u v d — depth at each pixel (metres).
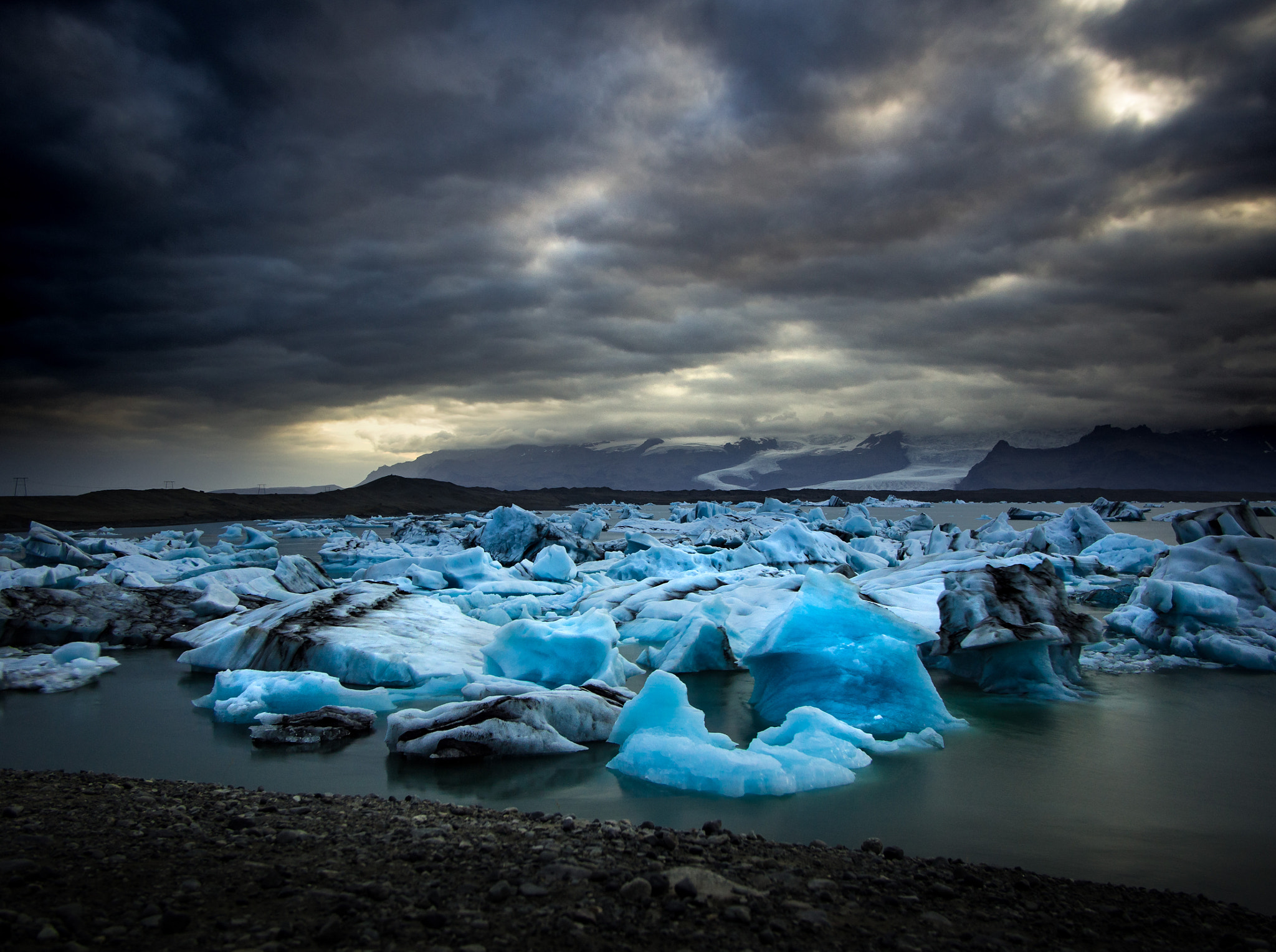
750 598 15.70
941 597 11.31
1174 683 10.60
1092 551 23.48
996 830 5.50
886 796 6.23
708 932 3.19
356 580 22.28
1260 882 4.67
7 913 3.11
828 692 8.73
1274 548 13.83
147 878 3.63
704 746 6.61
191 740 8.00
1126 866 4.91
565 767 6.99
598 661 10.19
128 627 13.83
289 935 3.04
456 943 2.99
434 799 6.09
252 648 11.20
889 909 3.64
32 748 7.72
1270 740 7.94
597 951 2.97
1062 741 7.88
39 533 22.47
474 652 11.70
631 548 30.98
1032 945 3.33
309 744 7.84
